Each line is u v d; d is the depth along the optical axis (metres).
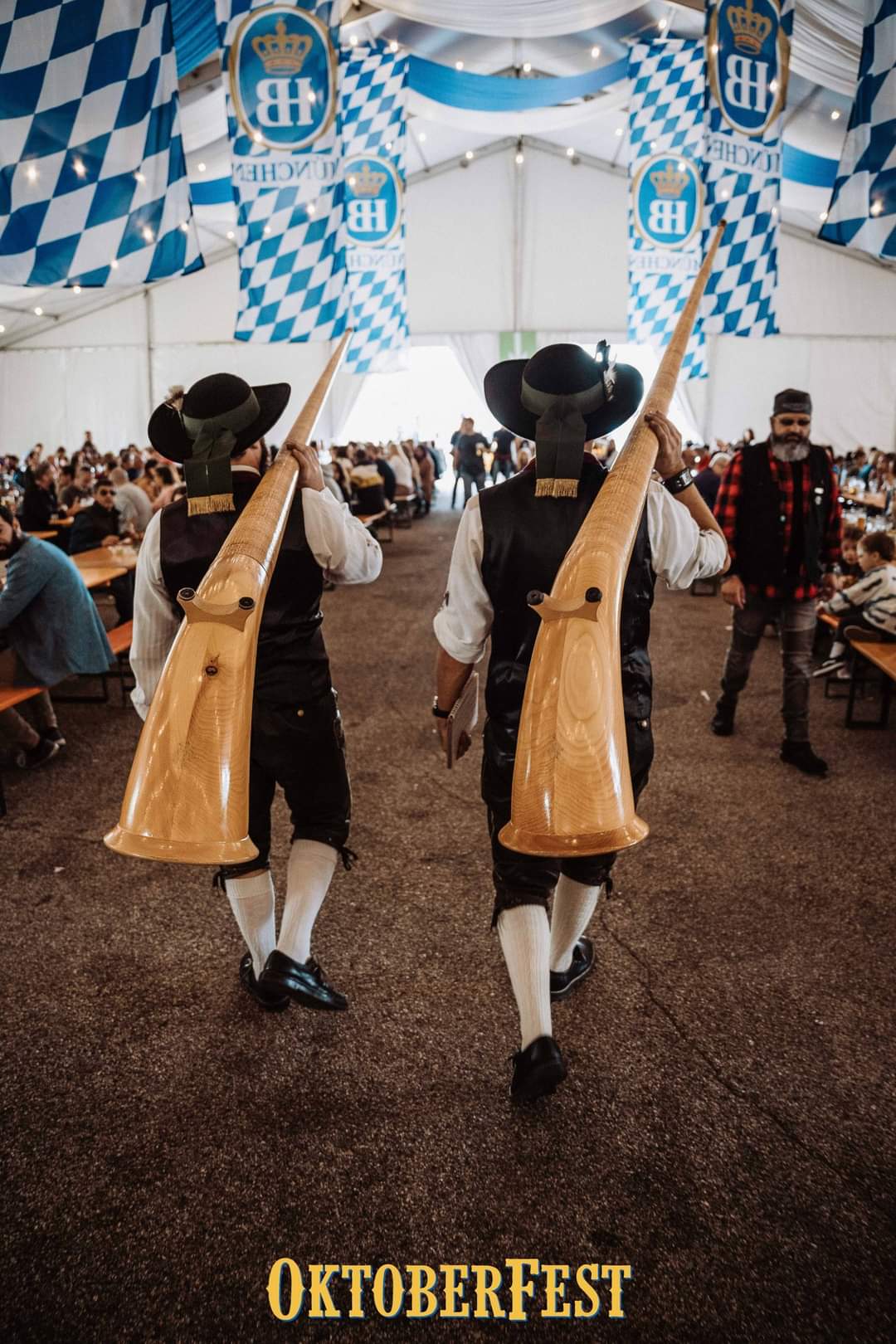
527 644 1.47
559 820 0.79
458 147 15.93
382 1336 1.25
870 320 16.81
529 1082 1.43
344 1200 1.48
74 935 2.34
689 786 3.33
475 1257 1.37
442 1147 1.59
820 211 10.61
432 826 3.00
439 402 19.39
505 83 8.72
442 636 1.54
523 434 1.55
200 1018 1.98
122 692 4.79
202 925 2.38
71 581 3.47
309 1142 1.61
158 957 2.23
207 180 9.41
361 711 4.32
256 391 1.72
